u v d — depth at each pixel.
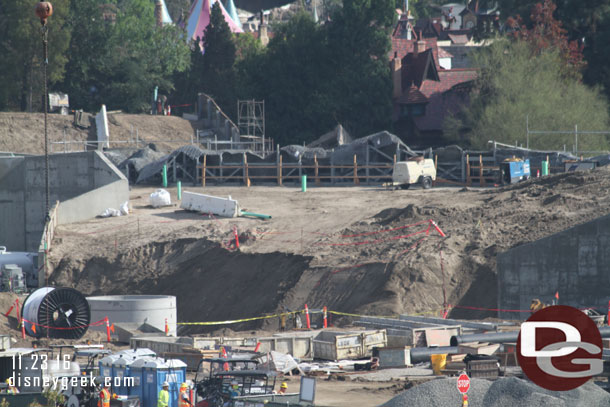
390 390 108.94
